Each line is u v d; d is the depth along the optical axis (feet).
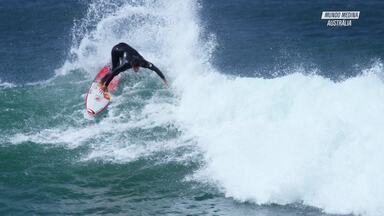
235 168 160.66
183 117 191.31
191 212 147.13
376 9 327.67
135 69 204.74
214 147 172.04
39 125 193.77
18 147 179.42
